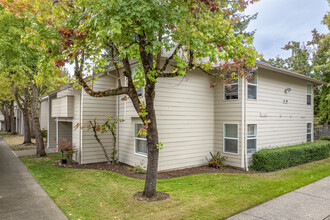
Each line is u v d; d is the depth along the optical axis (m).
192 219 4.55
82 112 10.22
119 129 10.79
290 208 5.10
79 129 10.55
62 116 11.94
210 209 5.04
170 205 5.28
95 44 5.81
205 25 5.38
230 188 6.63
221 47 5.72
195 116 9.86
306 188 6.60
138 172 8.66
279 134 11.20
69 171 8.93
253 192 6.24
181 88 9.41
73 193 6.29
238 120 9.49
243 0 6.15
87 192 6.36
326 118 20.02
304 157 10.76
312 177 7.87
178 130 9.30
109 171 8.91
